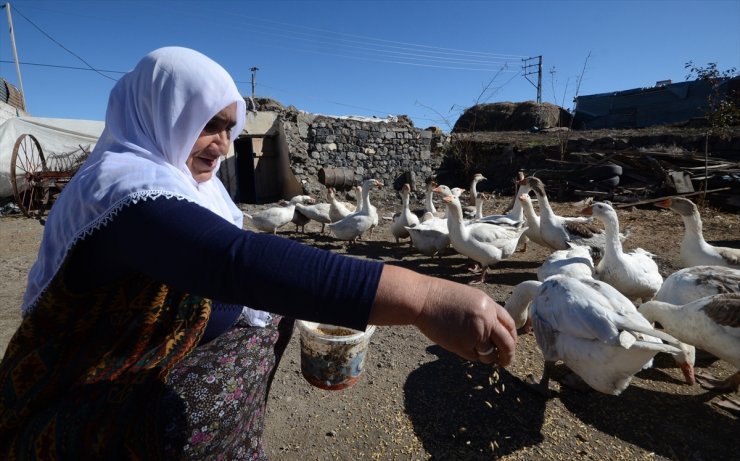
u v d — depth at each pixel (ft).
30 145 45.55
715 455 8.46
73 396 3.50
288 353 12.26
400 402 10.02
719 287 11.35
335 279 2.75
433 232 22.36
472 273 20.81
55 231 3.18
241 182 55.36
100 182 3.01
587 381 9.19
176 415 3.96
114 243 2.93
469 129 78.02
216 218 2.97
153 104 3.82
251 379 4.64
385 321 2.89
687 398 10.19
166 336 3.65
